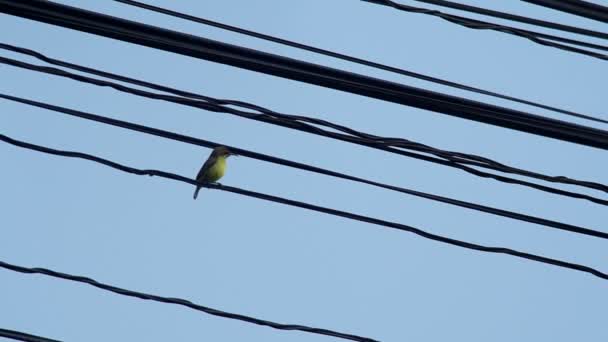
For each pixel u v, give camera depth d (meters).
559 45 13.16
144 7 12.48
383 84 12.48
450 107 12.64
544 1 12.12
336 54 12.82
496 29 13.02
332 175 13.66
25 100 13.55
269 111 13.52
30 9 11.95
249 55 12.22
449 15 12.85
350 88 12.48
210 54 12.25
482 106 12.67
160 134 13.69
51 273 13.75
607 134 12.78
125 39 12.20
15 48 13.19
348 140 13.62
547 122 12.73
